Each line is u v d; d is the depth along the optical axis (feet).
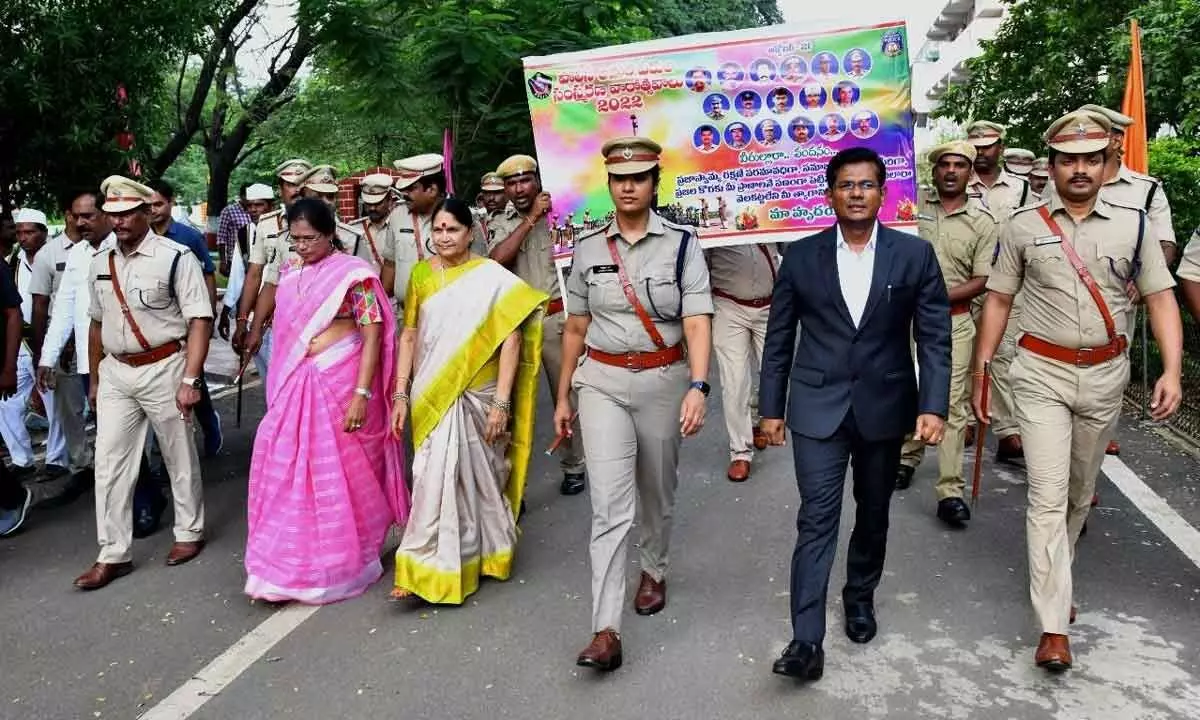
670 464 13.57
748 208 18.01
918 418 11.99
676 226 13.19
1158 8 27.61
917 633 13.19
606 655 12.12
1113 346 12.43
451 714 11.58
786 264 12.38
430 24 29.55
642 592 14.28
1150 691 11.55
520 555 16.74
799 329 12.88
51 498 20.94
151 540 18.19
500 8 31.27
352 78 31.63
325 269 15.48
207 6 26.50
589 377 13.20
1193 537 16.38
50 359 20.04
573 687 12.09
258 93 51.93
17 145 24.76
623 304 12.98
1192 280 13.14
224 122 60.64
